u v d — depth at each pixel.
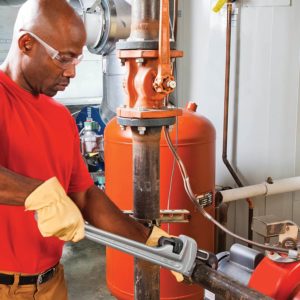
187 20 2.55
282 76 2.25
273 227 1.35
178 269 0.89
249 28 2.26
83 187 1.34
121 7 2.40
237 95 2.37
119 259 2.06
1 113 1.12
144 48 0.98
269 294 1.21
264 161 2.37
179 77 2.69
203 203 1.98
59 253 1.32
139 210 1.08
